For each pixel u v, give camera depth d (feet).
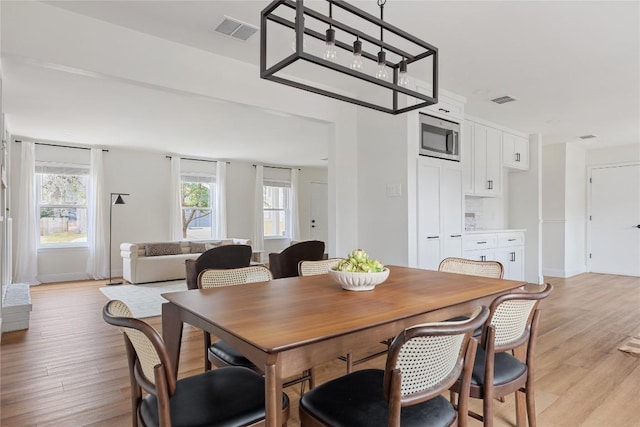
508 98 14.01
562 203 21.81
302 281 6.77
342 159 13.26
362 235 13.50
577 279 20.79
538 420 6.52
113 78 8.68
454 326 3.42
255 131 18.76
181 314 5.06
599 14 8.13
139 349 3.95
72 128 17.93
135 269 19.83
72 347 10.28
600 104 14.76
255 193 29.40
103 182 22.48
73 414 6.75
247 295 5.58
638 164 21.72
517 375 5.09
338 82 12.28
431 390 3.70
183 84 9.53
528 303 5.08
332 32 5.40
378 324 4.17
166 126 17.63
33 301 15.96
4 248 14.70
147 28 8.73
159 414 3.61
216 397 4.22
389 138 12.68
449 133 13.48
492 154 17.60
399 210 12.38
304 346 3.62
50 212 21.12
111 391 7.66
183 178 26.16
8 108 14.56
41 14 7.68
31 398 7.36
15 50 7.39
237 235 28.55
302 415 4.20
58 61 7.85
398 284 6.44
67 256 21.52
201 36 9.11
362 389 4.34
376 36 8.98
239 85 10.53
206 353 6.31
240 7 7.90
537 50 9.89
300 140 20.95
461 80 12.18
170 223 24.90
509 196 21.21
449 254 13.35
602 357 9.43
